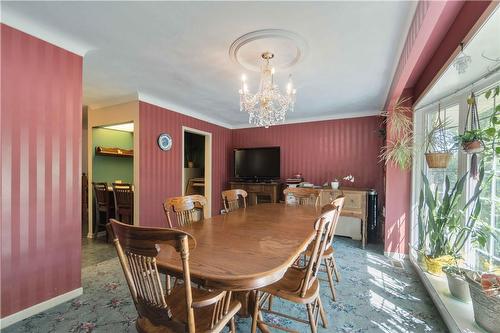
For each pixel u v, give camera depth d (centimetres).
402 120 292
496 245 176
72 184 212
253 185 489
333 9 161
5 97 174
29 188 185
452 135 226
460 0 148
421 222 256
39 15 172
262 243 149
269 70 232
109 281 246
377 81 286
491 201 182
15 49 178
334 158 454
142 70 262
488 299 151
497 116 167
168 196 397
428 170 279
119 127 479
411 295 219
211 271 110
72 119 212
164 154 392
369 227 377
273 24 179
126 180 515
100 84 306
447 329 173
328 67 247
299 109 415
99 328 173
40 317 185
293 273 169
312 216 228
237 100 374
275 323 179
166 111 395
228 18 172
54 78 200
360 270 274
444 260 222
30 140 186
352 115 439
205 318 121
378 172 417
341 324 178
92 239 399
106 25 182
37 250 190
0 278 171
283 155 504
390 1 152
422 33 153
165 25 181
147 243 100
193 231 175
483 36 135
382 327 175
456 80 194
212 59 234
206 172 505
